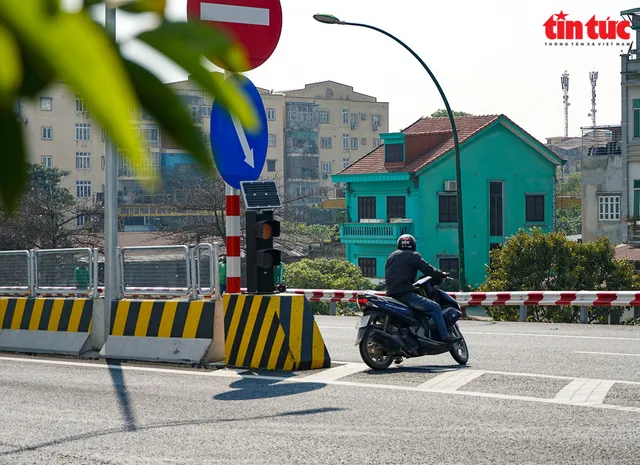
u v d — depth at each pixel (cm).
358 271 4947
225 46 80
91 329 1684
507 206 6256
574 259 3653
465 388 1211
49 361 1616
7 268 1908
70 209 5484
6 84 69
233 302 1461
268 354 1421
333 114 14725
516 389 1195
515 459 818
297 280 4716
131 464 830
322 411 1068
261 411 1080
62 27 71
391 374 1361
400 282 1464
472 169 6150
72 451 890
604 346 1691
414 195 6053
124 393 1239
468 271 6147
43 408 1133
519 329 2205
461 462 809
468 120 6359
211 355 1497
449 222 6122
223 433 957
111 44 73
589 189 6228
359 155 14962
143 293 1619
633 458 822
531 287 3669
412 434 930
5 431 991
